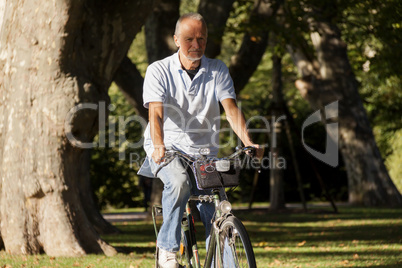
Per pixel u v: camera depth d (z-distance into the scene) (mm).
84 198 41156
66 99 26609
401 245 32312
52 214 27109
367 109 97875
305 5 50469
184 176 14797
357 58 72438
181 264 16328
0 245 27828
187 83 15453
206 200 15148
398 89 82812
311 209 64125
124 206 93625
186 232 16250
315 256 28250
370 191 73438
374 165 73812
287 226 46938
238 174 14398
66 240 26922
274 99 62594
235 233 13445
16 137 27297
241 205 85312
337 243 34000
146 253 28656
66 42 26234
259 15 50531
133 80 48781
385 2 50219
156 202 53344
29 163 27141
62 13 25703
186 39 15031
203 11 48562
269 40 60344
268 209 65250
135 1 27953
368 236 37750
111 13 27797
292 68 103688
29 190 27062
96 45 27500
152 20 50625
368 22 53250
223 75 15727
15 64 27141
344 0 49938
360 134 74062
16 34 27000
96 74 27797
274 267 24391
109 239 37031
